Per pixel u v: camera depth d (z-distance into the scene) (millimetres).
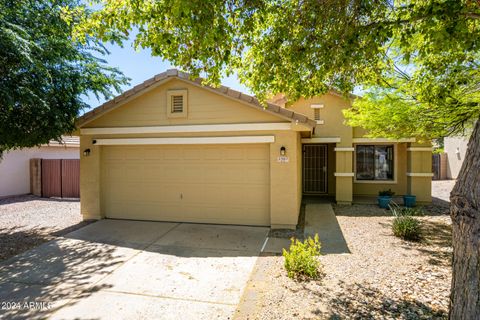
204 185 8555
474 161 2457
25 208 11555
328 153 13602
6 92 5875
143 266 5406
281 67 5086
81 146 9266
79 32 4969
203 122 8273
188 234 7457
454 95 5969
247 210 8258
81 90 8156
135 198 9070
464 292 2479
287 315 3598
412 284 4316
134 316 3752
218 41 3988
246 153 8227
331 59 4719
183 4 3340
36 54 6598
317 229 7773
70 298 4246
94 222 8836
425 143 11086
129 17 4020
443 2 3654
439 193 14719
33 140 7508
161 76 8242
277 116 7723
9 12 6152
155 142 8586
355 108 8961
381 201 10852
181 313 3803
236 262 5547
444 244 6387
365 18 4465
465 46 3867
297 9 4375
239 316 3641
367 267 5051
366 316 3498
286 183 7773
